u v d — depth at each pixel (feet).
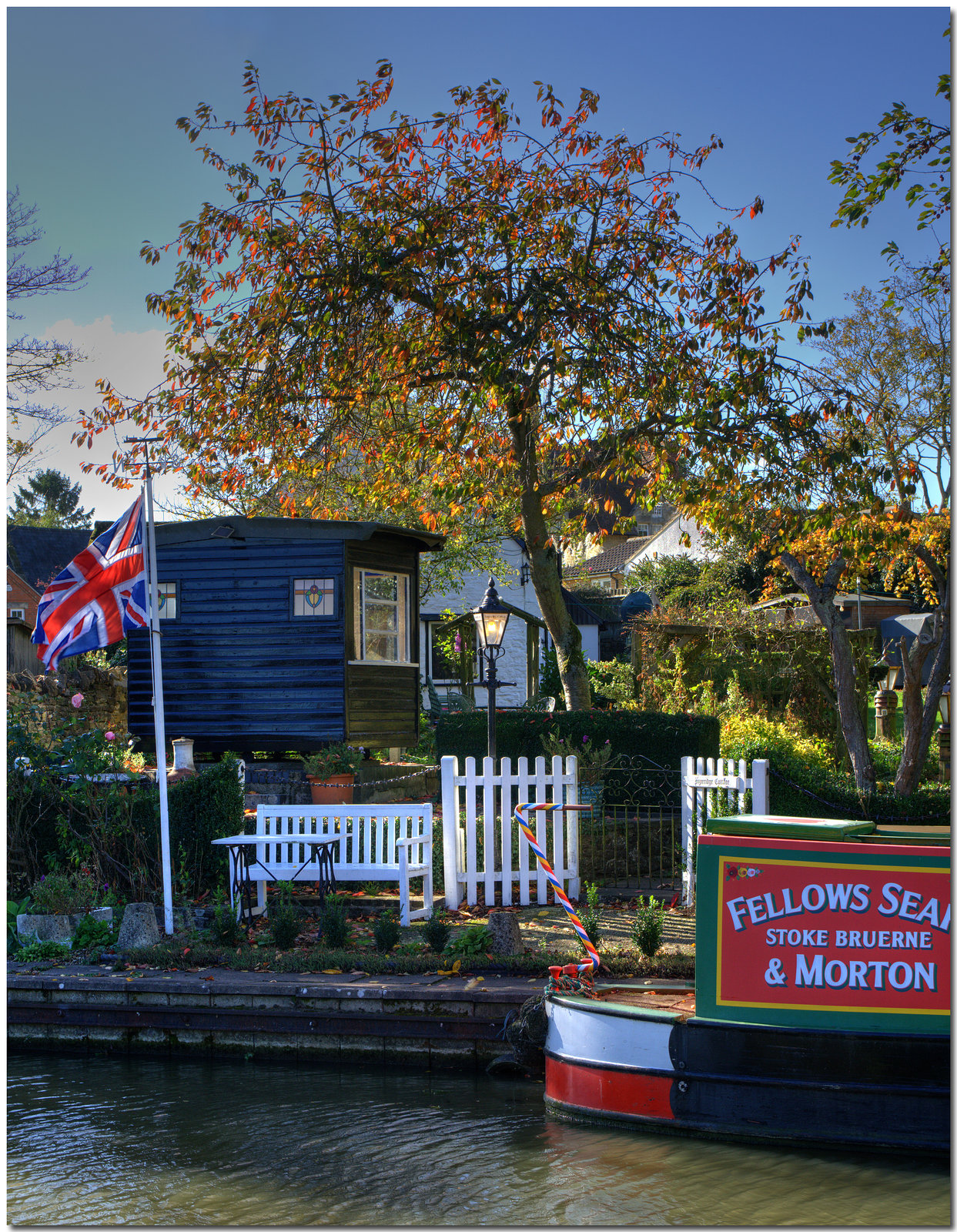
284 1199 18.21
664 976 26.37
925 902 20.51
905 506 48.65
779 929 21.02
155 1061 27.09
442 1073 25.40
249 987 27.04
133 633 56.18
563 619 56.95
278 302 50.24
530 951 28.99
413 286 50.03
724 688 75.51
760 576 104.32
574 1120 21.89
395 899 36.47
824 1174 18.95
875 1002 20.44
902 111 41.52
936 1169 19.26
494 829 36.58
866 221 43.50
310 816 34.81
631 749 49.01
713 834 21.62
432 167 51.93
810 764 50.70
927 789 55.21
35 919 32.94
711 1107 20.70
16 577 112.27
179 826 37.93
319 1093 23.99
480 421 56.08
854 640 75.51
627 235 50.96
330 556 53.57
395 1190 18.47
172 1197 18.34
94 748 38.75
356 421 57.67
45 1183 19.10
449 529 63.62
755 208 50.03
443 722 53.16
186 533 54.95
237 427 53.98
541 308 48.57
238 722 54.08
